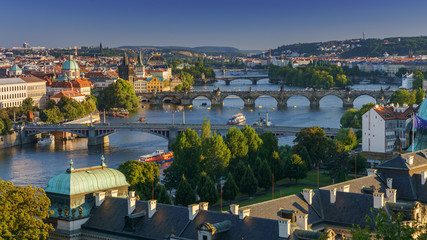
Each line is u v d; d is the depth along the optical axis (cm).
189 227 16375
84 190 18225
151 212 17225
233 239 15412
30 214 16975
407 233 11750
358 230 12106
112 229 17462
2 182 17000
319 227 17738
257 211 16925
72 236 17688
